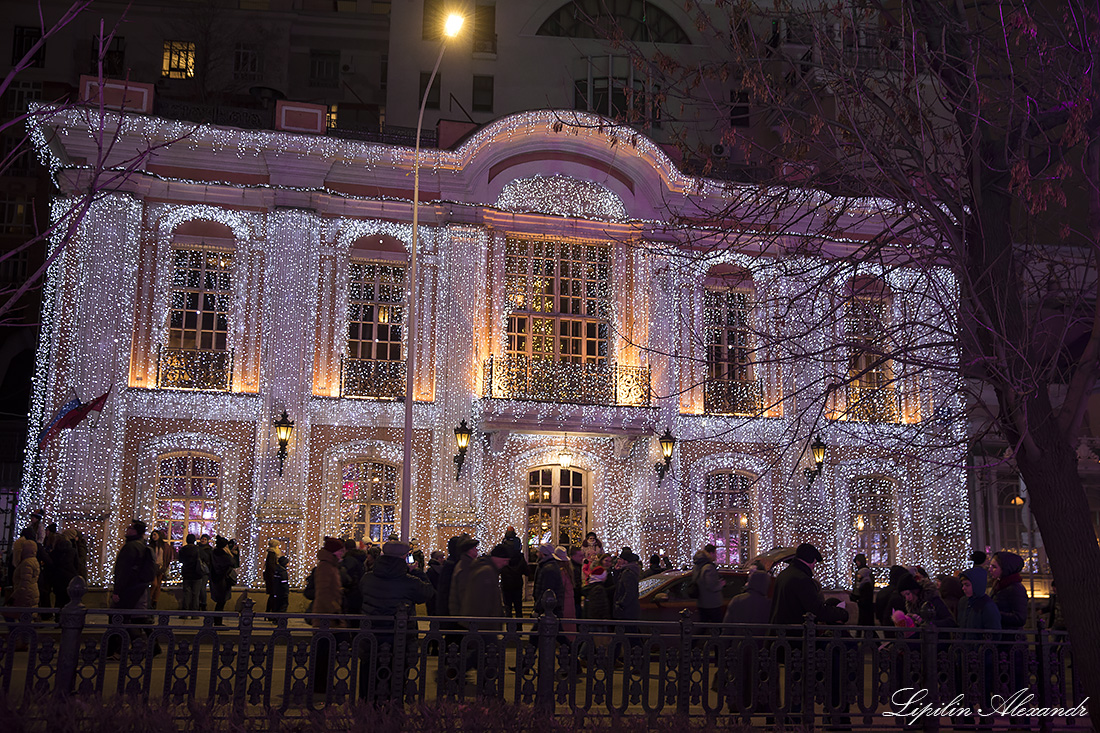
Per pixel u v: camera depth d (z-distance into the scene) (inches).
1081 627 305.9
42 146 903.1
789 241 958.4
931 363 338.3
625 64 1417.3
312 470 910.4
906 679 366.0
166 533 880.3
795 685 353.7
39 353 899.4
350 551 514.9
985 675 382.9
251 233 928.3
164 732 267.7
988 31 360.8
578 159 995.9
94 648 303.9
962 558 1001.5
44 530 815.1
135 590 509.4
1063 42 339.0
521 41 1464.1
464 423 911.0
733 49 388.8
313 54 1722.4
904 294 415.2
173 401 887.1
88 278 868.0
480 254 957.2
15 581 593.6
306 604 864.9
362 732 275.6
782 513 997.8
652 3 1437.0
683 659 343.3
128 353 882.1
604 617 550.0
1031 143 341.7
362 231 950.4
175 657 313.1
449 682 327.3
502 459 957.8
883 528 1026.1
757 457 999.6
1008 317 324.5
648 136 976.3
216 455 894.4
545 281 991.6
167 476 890.1
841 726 354.9
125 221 887.1
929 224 344.5
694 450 986.7
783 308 978.7
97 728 264.1
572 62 1454.2
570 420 933.2
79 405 836.6
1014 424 320.2
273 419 893.8
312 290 922.7
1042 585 997.8
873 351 354.0
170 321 910.4
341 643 321.4
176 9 1658.5
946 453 1010.1
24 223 1544.0
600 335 999.6
